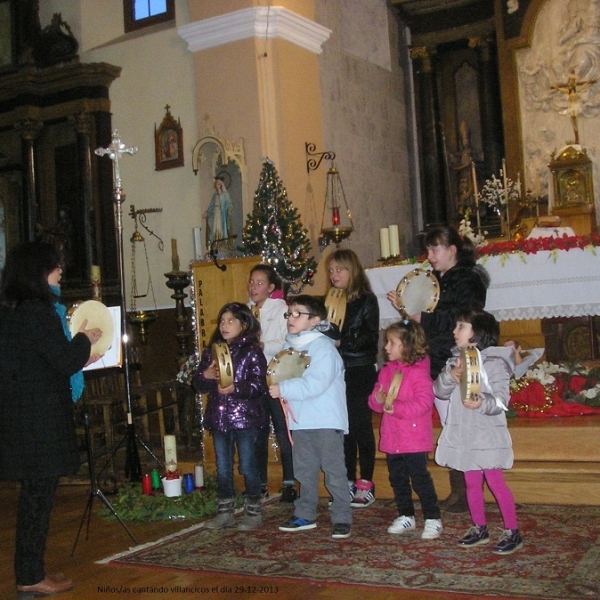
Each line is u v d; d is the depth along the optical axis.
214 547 4.67
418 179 12.60
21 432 3.89
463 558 4.20
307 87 9.78
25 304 3.98
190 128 9.77
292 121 9.48
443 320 4.86
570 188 10.03
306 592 3.86
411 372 4.62
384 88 11.95
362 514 5.28
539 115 11.54
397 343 4.63
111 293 10.38
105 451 7.50
